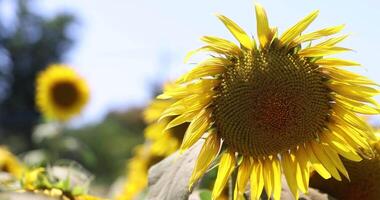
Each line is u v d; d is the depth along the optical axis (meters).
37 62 9.20
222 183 0.81
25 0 9.32
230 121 0.80
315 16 0.79
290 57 0.80
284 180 0.85
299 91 0.80
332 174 0.81
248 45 0.80
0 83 8.80
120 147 5.50
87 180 0.94
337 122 0.82
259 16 0.79
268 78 0.80
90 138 5.52
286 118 0.80
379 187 0.85
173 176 0.81
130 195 1.51
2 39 9.16
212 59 0.79
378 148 0.86
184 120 0.80
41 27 9.34
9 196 0.82
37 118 7.33
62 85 2.45
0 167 1.47
